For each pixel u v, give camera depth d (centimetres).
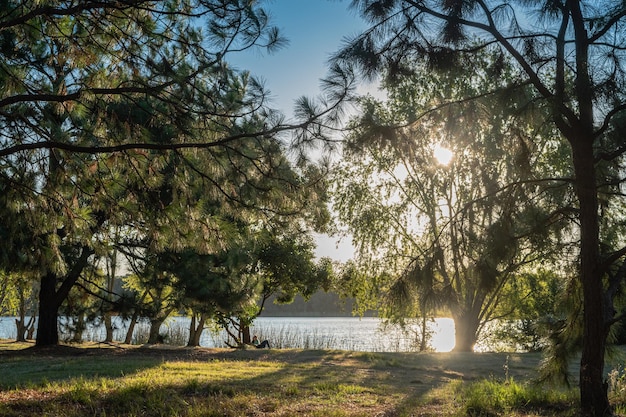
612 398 977
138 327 3744
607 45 802
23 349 2139
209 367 1469
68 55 930
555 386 980
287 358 1900
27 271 1390
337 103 780
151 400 895
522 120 822
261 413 855
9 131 994
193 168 921
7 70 910
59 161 995
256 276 2367
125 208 992
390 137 789
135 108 1020
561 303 930
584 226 845
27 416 771
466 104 812
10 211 1049
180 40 892
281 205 955
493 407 947
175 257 2084
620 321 926
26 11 870
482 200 823
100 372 1324
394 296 798
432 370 1656
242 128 921
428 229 2841
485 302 3447
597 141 924
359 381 1301
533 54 811
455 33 784
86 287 2341
